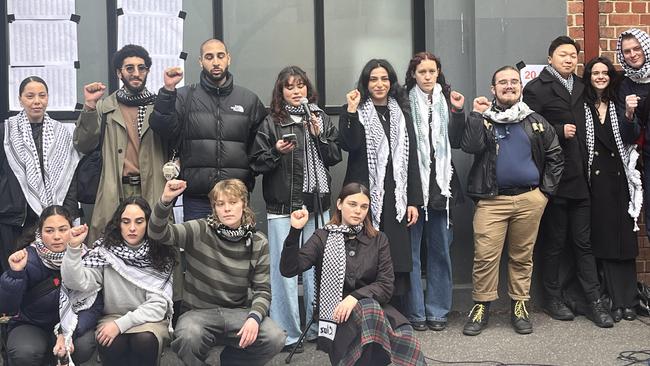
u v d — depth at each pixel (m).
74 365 4.44
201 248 4.65
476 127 5.62
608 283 6.07
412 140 5.69
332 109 6.49
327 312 4.59
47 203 5.23
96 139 5.27
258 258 4.73
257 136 5.36
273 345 4.62
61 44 6.09
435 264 5.89
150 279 4.58
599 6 6.42
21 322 4.65
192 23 6.34
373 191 5.55
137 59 5.32
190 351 4.48
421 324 5.84
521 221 5.73
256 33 6.44
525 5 6.24
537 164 5.71
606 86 5.99
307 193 5.38
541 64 6.29
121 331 4.42
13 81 6.04
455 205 5.94
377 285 4.63
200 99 5.36
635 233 6.05
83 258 4.57
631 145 5.99
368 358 4.51
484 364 5.09
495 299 5.84
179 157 5.35
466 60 6.31
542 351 5.33
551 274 6.10
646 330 5.76
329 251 4.65
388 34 6.54
